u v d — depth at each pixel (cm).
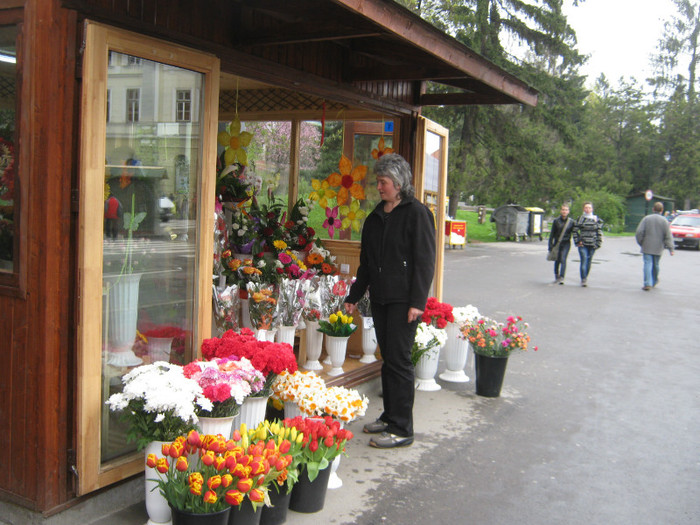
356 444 434
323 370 520
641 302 1130
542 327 878
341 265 610
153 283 334
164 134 328
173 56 321
